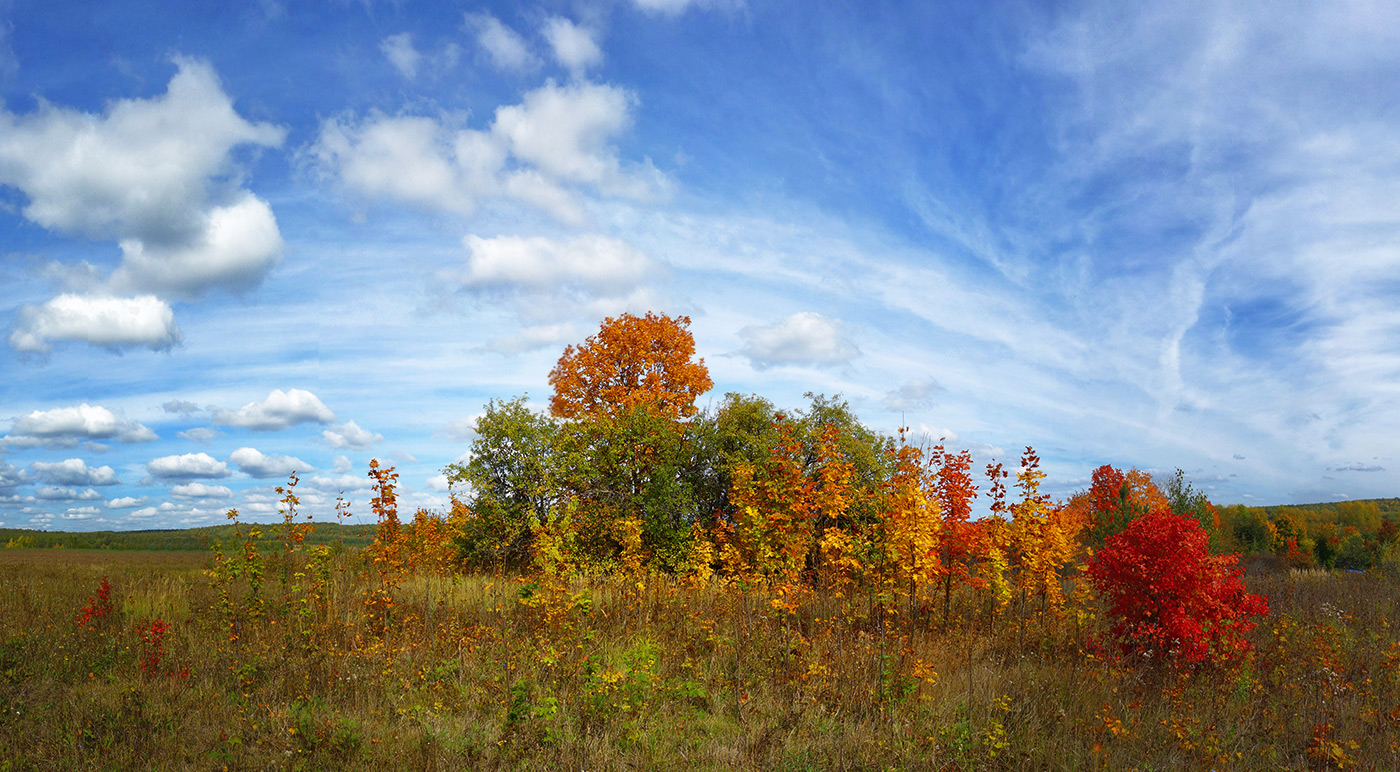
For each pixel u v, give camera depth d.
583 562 14.97
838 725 6.94
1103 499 20.42
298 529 10.23
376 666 8.56
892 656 8.57
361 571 13.27
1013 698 7.60
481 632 9.68
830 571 11.20
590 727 6.71
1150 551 9.39
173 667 8.72
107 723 6.72
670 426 18.05
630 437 17.59
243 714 7.12
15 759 5.96
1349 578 20.70
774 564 9.97
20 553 33.16
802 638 9.06
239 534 10.03
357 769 5.86
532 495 16.61
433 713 7.10
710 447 17.84
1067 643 10.45
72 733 6.43
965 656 9.27
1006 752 6.43
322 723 6.69
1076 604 12.59
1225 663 9.13
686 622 10.45
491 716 7.08
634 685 7.72
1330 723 7.16
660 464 17.20
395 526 10.96
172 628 10.91
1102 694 7.99
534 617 9.89
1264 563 31.33
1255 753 6.64
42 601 13.42
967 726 6.83
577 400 24.33
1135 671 8.79
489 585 12.16
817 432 16.62
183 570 20.78
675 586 12.46
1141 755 6.43
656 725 6.86
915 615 11.45
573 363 24.62
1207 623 9.05
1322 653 9.63
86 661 9.06
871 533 11.23
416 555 13.51
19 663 8.86
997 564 10.98
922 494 10.73
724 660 8.87
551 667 8.14
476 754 6.11
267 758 6.01
